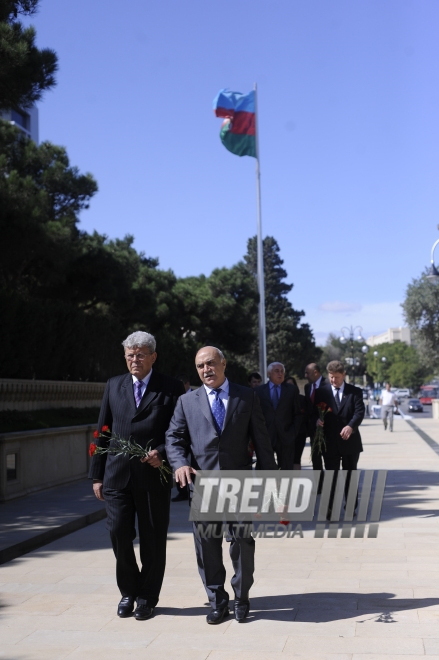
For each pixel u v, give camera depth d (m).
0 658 5.15
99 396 20.50
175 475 5.64
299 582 6.99
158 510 5.98
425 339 52.81
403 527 9.73
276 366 10.05
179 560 8.05
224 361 5.98
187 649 5.24
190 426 5.91
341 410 10.32
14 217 17.59
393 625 5.67
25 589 6.93
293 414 10.11
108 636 5.55
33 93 14.24
